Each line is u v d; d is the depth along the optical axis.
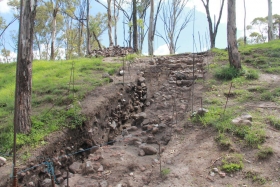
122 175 4.02
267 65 7.84
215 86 6.63
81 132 5.16
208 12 16.28
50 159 4.36
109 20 18.95
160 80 8.02
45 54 29.08
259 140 4.18
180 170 3.88
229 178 3.62
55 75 8.10
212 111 5.23
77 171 4.41
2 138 4.56
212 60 8.80
